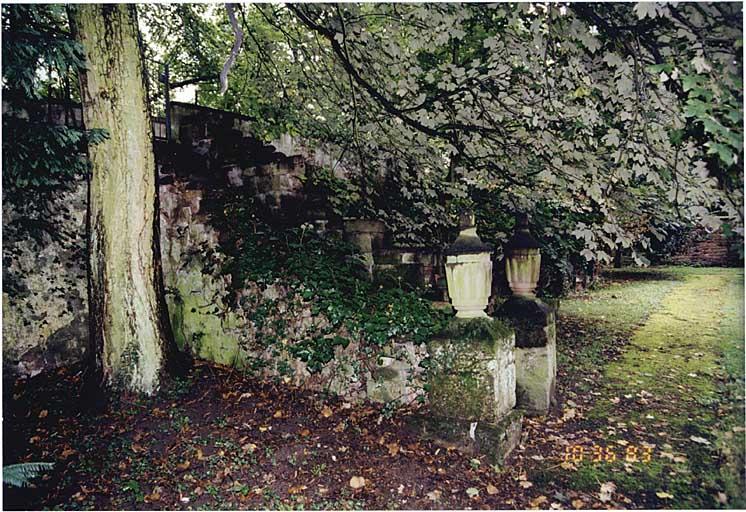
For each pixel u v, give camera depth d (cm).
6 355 513
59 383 496
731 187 291
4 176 400
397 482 317
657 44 321
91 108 423
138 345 440
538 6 356
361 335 424
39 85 407
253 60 682
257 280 489
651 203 486
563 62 390
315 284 453
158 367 450
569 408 430
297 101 694
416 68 505
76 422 402
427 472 326
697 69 256
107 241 435
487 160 585
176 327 573
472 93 477
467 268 357
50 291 548
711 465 324
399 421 388
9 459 342
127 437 376
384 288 547
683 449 349
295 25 549
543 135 468
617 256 1411
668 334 672
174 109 759
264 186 642
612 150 450
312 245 530
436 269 632
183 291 567
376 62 508
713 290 977
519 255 434
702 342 617
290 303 468
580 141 466
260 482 321
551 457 347
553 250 748
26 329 529
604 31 349
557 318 779
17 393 475
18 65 345
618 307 875
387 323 416
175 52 962
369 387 423
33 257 538
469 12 411
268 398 448
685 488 303
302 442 367
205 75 1005
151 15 839
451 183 697
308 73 605
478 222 745
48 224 544
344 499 301
